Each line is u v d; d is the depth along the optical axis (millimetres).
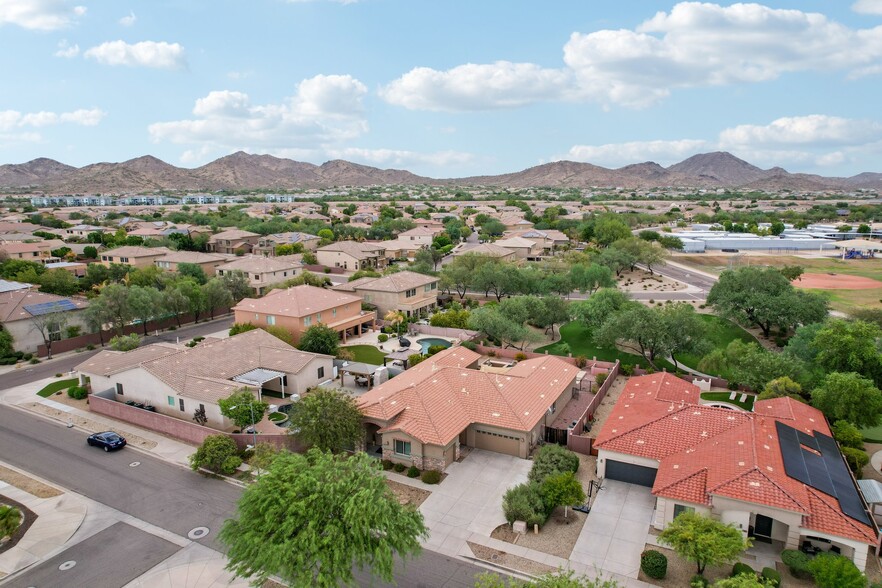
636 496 34250
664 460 34031
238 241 144875
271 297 70750
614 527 31094
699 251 149625
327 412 37062
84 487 35469
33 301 67938
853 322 51500
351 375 55344
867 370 44750
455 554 28766
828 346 46469
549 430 42062
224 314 86375
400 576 27094
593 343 68250
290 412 43469
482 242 156250
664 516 30516
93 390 50938
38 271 95812
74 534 30531
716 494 28797
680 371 57312
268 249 142625
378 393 42844
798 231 186625
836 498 28875
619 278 116375
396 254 137875
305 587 21266
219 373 48969
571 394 49844
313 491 23922
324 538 22391
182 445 41594
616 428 37719
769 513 27938
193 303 77812
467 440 41156
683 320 56188
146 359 51812
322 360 53969
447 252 129875
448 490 34844
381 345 67562
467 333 68938
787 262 136000
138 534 30578
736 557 25672
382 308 79750
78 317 69812
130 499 34125
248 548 23094
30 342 64562
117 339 59281
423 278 86125
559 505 31906
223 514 32562
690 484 30359
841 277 115875
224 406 39969
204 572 27500
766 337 70562
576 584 21875
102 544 29672
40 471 37438
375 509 23047
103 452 40344
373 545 23344
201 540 30078
